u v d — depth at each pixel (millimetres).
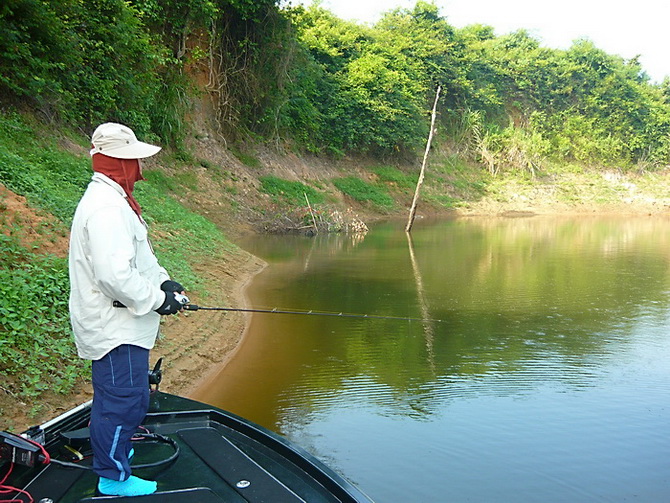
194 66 19938
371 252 15242
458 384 6109
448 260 14203
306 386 5992
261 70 22219
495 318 8797
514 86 40438
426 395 5766
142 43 14586
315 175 25359
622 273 12797
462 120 35688
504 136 36531
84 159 11969
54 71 12469
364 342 7516
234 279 10547
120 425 2713
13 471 2859
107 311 2666
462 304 9664
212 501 2713
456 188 31969
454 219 26703
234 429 3447
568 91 41312
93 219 2592
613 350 7309
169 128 17484
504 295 10383
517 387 6000
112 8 13750
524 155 36219
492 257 14828
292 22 23250
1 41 10688
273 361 6734
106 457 2705
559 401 5625
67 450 3084
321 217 19875
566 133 39969
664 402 5633
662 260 14734
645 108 43625
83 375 5109
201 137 19688
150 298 2680
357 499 2637
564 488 4094
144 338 2766
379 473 4262
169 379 5762
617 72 43406
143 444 3252
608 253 15961
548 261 14398
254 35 21500
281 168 23047
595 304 9773
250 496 2764
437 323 8469
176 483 2875
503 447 4680
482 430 4996
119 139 2738
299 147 25984
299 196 21719
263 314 8703
